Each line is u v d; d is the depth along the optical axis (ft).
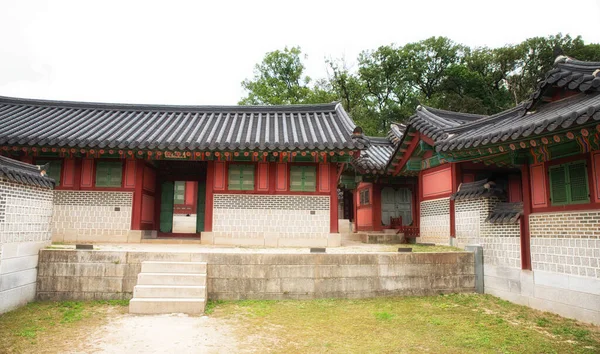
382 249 43.11
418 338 23.80
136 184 47.93
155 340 22.48
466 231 40.09
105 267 31.53
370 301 32.22
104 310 28.55
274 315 27.96
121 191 47.75
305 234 47.57
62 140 43.16
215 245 46.73
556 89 30.48
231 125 53.52
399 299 33.12
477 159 35.37
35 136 44.11
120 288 31.42
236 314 28.04
